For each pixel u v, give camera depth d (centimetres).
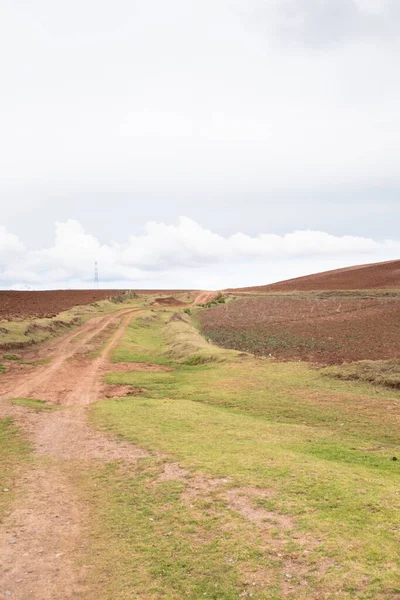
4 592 779
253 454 1362
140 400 2306
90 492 1195
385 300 7456
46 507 1121
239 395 2298
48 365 3397
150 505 1074
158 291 14200
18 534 987
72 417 2036
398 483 1106
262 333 5053
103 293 12144
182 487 1153
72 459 1478
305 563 777
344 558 775
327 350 3762
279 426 1739
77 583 796
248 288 13488
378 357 3350
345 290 9775
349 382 2366
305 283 12606
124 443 1594
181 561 827
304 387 2334
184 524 962
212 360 3241
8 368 3262
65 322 5606
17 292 11856
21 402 2323
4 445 1662
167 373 3058
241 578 759
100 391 2625
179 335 4412
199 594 735
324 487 1074
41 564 863
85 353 3919
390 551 783
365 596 679
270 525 917
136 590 761
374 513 927
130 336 4875
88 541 939
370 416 1812
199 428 1717
